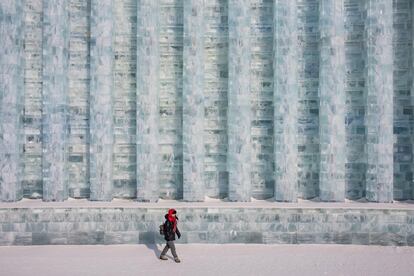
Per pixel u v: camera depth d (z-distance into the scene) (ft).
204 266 31.09
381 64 38.37
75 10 40.55
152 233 36.86
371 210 36.60
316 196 40.45
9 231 36.52
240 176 38.99
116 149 40.50
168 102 40.65
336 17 38.78
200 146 39.06
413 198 39.52
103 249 35.47
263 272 29.76
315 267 30.94
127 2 40.75
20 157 39.50
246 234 36.91
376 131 38.50
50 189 38.75
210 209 36.94
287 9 38.86
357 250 35.27
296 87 39.09
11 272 29.91
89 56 40.42
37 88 40.27
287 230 36.86
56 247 36.01
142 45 38.75
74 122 40.32
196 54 38.73
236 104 38.91
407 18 40.04
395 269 30.58
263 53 40.86
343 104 38.86
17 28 38.55
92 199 39.06
